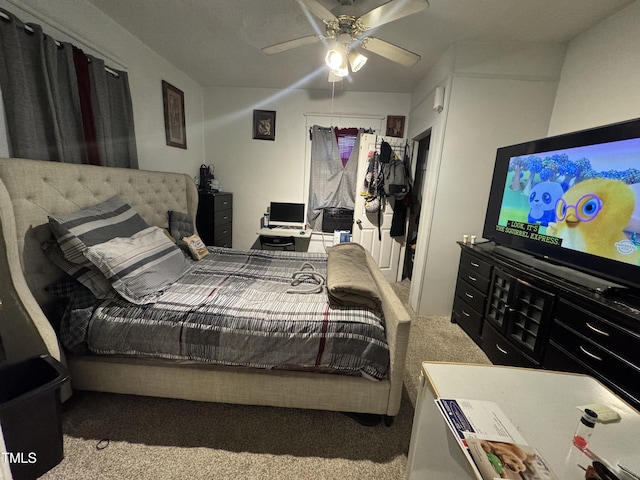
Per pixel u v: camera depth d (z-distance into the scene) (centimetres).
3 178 133
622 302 127
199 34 245
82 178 176
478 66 235
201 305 147
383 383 140
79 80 191
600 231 148
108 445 129
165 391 146
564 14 190
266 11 207
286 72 325
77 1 193
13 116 155
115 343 137
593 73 201
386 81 332
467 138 247
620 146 140
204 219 340
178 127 331
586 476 65
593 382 99
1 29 148
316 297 165
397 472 123
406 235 384
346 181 401
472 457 67
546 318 160
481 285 224
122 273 150
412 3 132
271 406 154
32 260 144
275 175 409
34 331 128
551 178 179
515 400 88
